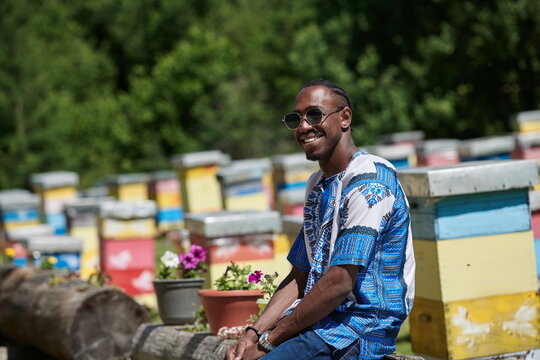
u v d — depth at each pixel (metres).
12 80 40.91
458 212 7.14
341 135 4.91
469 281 7.15
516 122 19.64
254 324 5.00
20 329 10.32
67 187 23.19
